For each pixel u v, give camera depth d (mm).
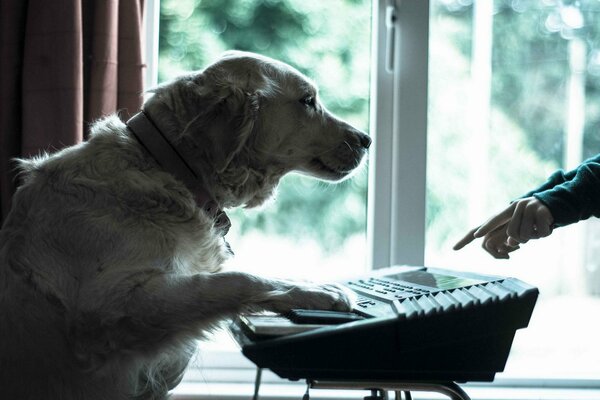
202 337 1175
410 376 985
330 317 1015
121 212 1246
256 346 891
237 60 1478
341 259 2262
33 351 1236
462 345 993
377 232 2135
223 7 2246
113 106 1783
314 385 1016
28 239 1277
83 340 1197
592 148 2242
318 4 2250
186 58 2225
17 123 1776
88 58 1813
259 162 1481
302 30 2254
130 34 1821
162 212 1280
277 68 1519
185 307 1150
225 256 1423
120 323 1168
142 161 1350
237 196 1472
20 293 1256
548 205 1210
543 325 2221
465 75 2205
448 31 2188
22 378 1239
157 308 1154
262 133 1466
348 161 1602
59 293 1228
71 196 1268
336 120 1624
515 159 2236
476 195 2223
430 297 1104
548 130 2238
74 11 1718
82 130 1752
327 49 2244
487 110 2225
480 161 2223
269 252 2287
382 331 937
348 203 2250
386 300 1143
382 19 2115
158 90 1432
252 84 1453
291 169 1561
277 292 1146
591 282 2221
